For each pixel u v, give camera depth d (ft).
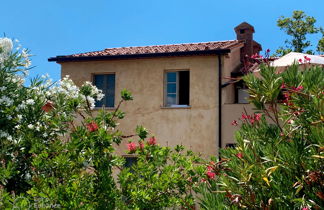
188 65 58.85
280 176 21.03
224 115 56.54
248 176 21.08
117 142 30.40
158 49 63.46
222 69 57.47
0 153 31.63
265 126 23.70
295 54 42.88
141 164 30.58
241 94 63.72
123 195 28.17
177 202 31.48
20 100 35.32
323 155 20.08
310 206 19.58
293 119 22.81
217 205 22.17
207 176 25.38
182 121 58.08
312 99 21.94
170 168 31.71
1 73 34.76
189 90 58.59
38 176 24.84
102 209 25.80
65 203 23.73
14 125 34.42
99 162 26.81
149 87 60.13
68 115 34.88
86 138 26.48
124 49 69.00
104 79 63.00
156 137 58.80
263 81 23.48
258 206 20.97
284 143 22.17
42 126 33.91
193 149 57.11
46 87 37.22
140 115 59.88
